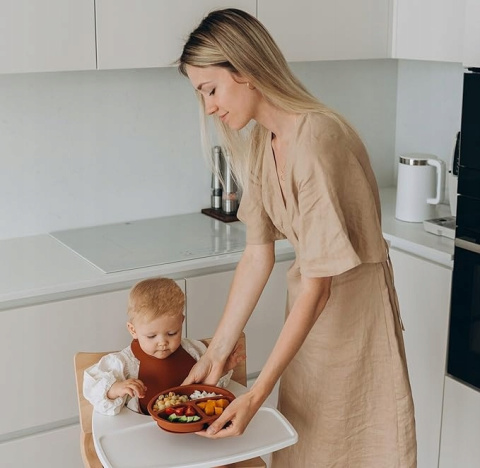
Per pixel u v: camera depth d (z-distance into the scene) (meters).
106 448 1.60
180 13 2.50
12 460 2.29
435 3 2.74
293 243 1.88
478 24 2.27
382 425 1.92
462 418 2.55
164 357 1.92
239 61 1.62
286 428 1.68
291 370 1.96
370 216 1.74
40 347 2.26
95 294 2.33
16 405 2.27
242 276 1.98
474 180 2.36
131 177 2.90
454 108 3.14
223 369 1.92
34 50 2.31
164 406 1.69
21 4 2.26
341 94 3.26
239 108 1.69
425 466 2.76
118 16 2.41
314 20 2.76
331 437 1.91
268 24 2.67
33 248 2.61
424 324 2.65
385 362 1.88
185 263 2.45
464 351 2.50
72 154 2.78
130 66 2.46
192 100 2.96
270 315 2.63
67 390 2.34
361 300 1.84
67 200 2.80
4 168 2.67
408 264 2.68
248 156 1.89
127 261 2.46
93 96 2.77
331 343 1.86
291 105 1.68
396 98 3.40
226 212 2.96
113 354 1.87
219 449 1.60
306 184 1.66
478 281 2.40
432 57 2.79
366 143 3.38
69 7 2.33
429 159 2.87
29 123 2.67
